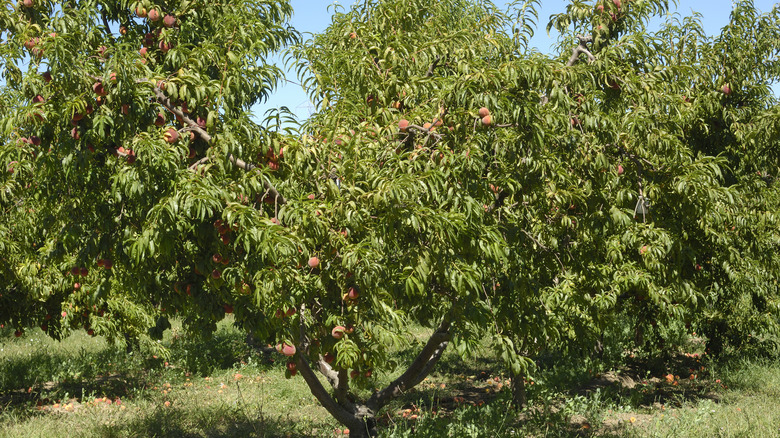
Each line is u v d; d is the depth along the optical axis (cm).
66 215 411
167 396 938
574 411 809
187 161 378
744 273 798
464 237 354
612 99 505
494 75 374
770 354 1160
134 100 339
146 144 327
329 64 518
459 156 362
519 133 392
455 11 725
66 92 336
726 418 729
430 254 349
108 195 402
